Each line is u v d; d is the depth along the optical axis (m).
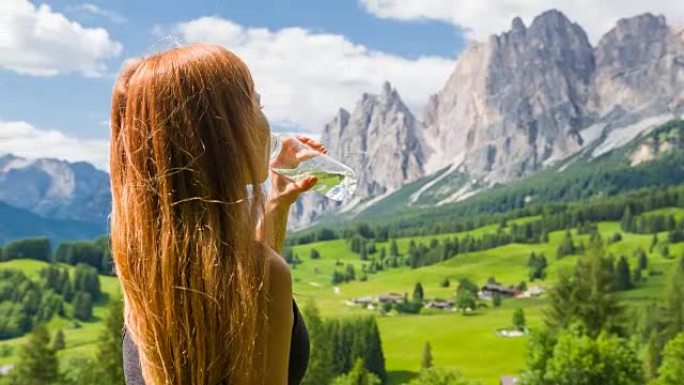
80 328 145.25
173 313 2.19
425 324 152.12
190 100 2.32
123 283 2.29
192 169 2.27
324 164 3.18
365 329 109.38
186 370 2.20
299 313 2.49
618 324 71.56
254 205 2.37
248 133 2.38
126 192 2.31
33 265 178.12
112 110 2.46
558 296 72.62
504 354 121.56
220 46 2.48
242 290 2.22
